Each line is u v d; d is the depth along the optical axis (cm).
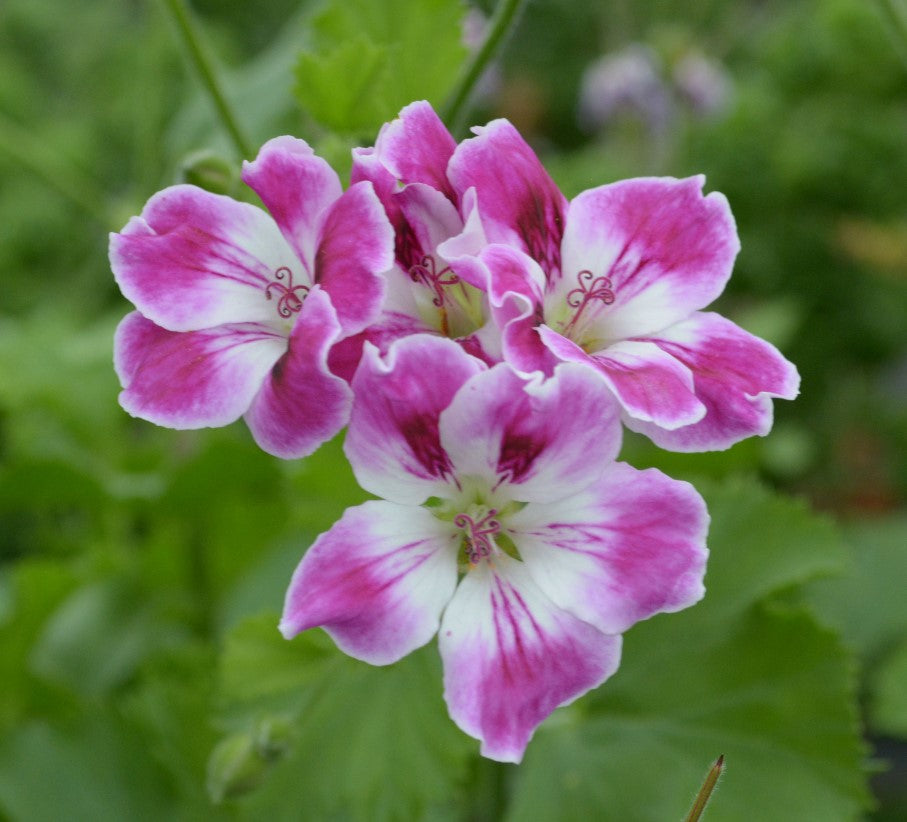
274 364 22
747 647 30
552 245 23
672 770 30
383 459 22
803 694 29
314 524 31
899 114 56
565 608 22
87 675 40
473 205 22
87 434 44
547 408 22
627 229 24
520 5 28
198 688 33
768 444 54
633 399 22
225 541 41
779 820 29
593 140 87
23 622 36
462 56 29
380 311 22
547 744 31
